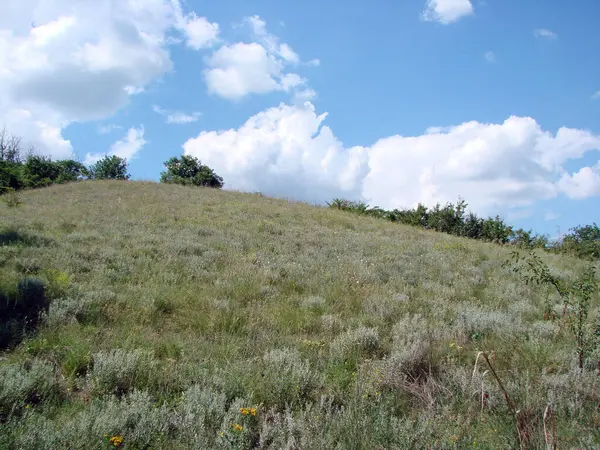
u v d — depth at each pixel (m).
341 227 17.16
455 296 7.99
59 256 8.13
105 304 5.98
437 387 4.11
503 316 6.24
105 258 8.55
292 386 3.99
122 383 3.98
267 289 7.56
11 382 3.49
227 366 4.33
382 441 3.15
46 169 36.78
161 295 6.57
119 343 4.77
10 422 3.15
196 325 5.79
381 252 12.20
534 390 3.96
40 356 4.45
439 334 5.62
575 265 11.58
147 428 3.16
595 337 4.67
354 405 3.59
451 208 22.80
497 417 3.58
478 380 4.02
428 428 3.24
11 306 5.66
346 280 8.52
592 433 3.33
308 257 10.81
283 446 3.12
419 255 12.32
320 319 6.25
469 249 13.59
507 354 5.04
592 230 15.20
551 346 5.04
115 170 43.53
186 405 3.50
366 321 6.23
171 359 4.50
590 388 3.96
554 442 2.94
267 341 5.30
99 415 3.23
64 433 3.00
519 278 9.43
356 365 4.57
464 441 3.15
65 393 3.86
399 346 5.08
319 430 3.31
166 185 28.83
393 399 3.81
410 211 24.45
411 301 7.41
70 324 5.18
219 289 7.29
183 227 13.92
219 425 3.38
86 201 19.66
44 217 13.80
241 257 10.05
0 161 33.59
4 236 9.25
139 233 11.82
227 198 23.34
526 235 16.83
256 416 3.63
